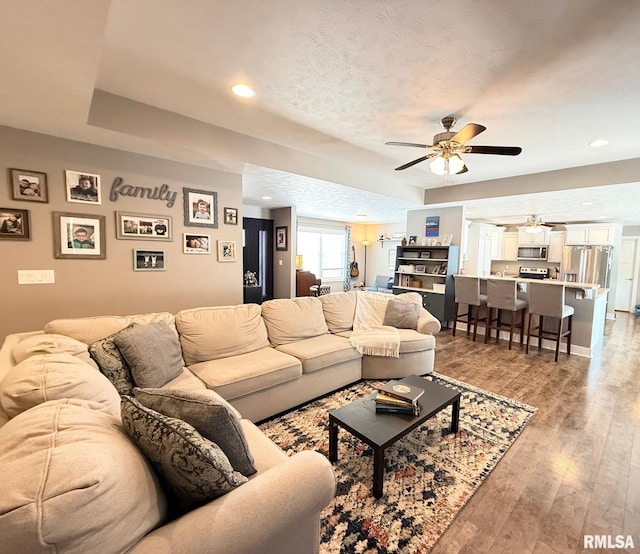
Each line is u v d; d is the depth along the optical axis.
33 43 1.42
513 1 1.43
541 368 3.67
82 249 2.85
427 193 5.63
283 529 0.95
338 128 3.02
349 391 2.96
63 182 2.71
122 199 3.03
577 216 6.58
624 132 2.87
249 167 3.48
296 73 2.09
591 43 1.70
